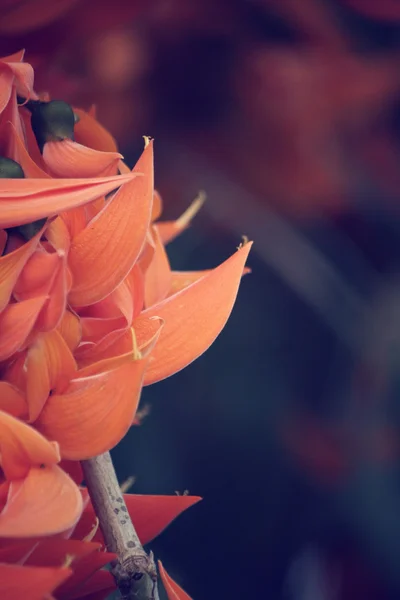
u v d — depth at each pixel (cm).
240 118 100
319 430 139
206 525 135
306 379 141
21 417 44
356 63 90
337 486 139
